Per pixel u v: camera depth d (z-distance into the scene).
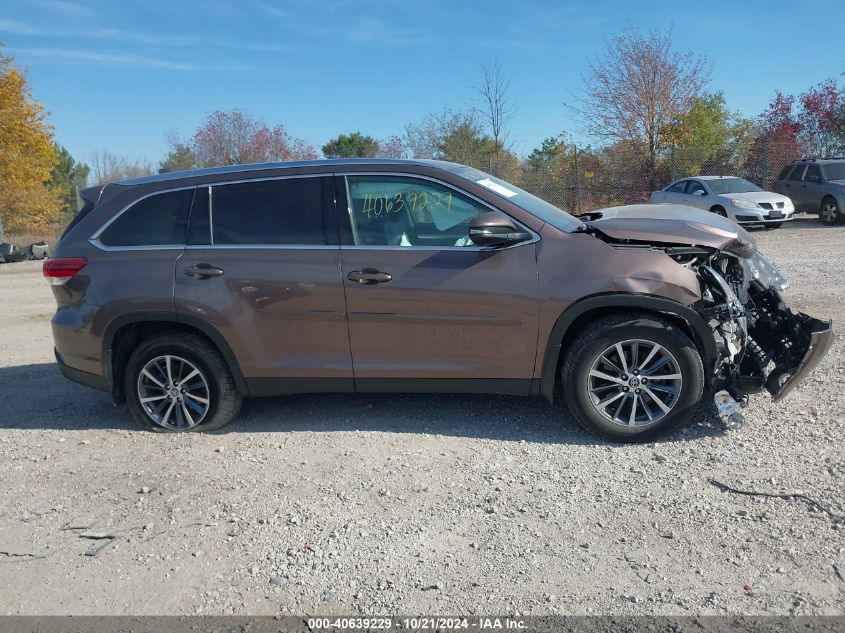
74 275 5.28
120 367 5.39
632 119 26.03
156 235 5.23
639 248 4.62
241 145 34.22
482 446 4.74
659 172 24.81
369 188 4.98
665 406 4.57
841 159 20.22
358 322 4.85
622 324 4.53
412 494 4.13
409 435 5.00
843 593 3.07
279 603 3.23
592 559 3.41
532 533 3.66
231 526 3.90
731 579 3.20
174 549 3.71
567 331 4.75
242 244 5.05
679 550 3.44
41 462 4.89
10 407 6.18
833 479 3.99
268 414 5.58
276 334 4.99
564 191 24.48
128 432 5.38
